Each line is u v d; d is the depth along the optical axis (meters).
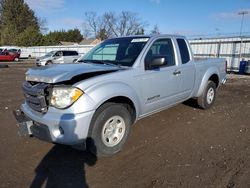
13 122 5.52
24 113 3.89
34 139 4.52
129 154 3.94
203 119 5.67
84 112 3.34
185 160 3.73
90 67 3.90
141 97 4.20
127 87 3.88
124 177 3.31
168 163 3.64
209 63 6.15
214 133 4.83
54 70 3.72
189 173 3.37
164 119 5.63
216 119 5.70
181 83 5.14
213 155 3.88
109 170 3.49
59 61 24.38
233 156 3.85
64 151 4.06
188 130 4.98
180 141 4.43
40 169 3.53
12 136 4.69
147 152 4.01
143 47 4.39
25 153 4.00
